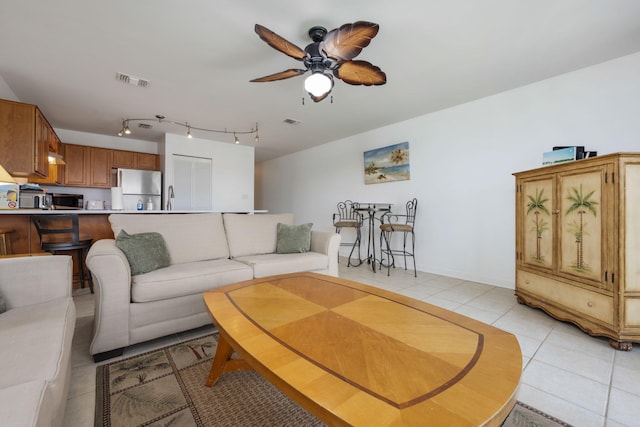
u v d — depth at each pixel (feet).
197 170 18.28
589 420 4.09
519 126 10.47
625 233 6.11
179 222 8.49
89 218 10.68
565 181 7.36
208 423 3.98
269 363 2.93
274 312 4.34
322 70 6.98
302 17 6.69
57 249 9.21
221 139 18.49
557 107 9.59
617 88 8.46
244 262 8.27
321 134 17.15
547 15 6.58
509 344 3.32
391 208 15.05
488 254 11.39
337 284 5.89
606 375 5.20
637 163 6.12
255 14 6.60
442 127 12.84
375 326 3.84
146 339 6.08
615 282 6.18
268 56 8.46
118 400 4.44
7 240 9.37
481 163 11.55
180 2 6.23
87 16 6.67
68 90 10.82
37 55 8.38
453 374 2.72
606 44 7.75
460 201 12.25
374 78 7.41
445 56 8.36
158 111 13.20
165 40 7.66
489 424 2.16
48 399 2.47
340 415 2.22
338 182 18.49
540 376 5.18
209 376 4.80
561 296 7.43
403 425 2.11
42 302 4.76
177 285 6.41
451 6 6.29
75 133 16.88
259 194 27.20
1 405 2.17
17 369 2.80
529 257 8.52
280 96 11.41
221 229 9.29
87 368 5.34
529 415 4.18
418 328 3.78
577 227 7.02
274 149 21.29
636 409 4.30
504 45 7.80
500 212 11.05
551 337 6.70
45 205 11.51
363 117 13.94
